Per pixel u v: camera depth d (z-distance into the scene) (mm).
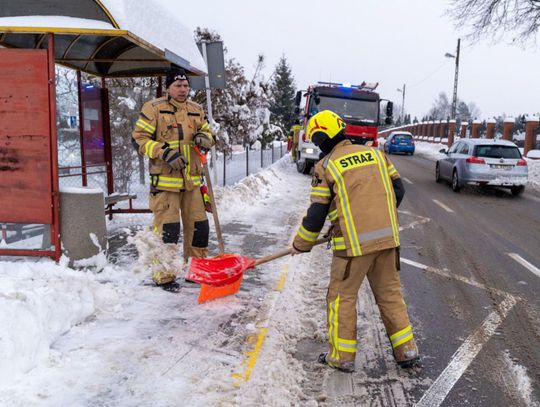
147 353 3311
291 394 3004
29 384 2838
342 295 3301
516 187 13039
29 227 5352
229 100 15273
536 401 3072
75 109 6500
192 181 4645
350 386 3162
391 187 3264
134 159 7598
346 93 14852
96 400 2740
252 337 3658
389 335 3387
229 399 2844
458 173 13258
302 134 15492
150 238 4633
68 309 3584
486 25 21047
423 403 3000
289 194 11328
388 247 3135
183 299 4324
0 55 4262
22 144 4391
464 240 7570
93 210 4703
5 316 3021
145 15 4742
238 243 6469
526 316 4500
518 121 36562
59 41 5715
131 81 10836
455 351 3732
